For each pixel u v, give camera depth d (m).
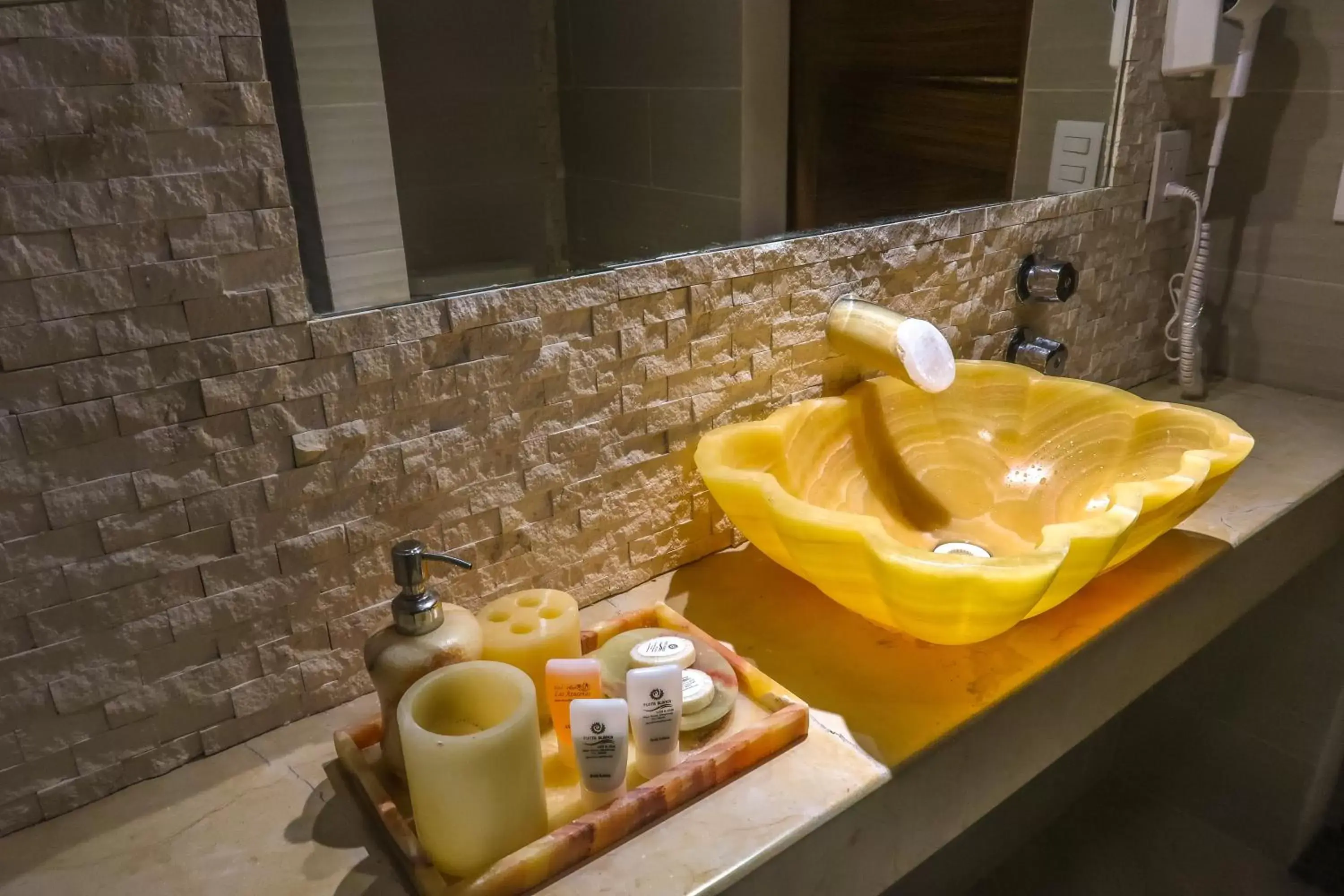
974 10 1.12
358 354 0.74
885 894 1.51
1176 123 1.37
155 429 0.67
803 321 1.03
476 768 0.60
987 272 1.20
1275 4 1.35
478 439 0.82
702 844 0.66
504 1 0.88
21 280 0.60
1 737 0.67
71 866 0.66
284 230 0.69
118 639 0.69
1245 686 1.62
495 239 0.85
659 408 0.94
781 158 1.05
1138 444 1.04
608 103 0.95
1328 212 1.37
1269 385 1.50
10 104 0.57
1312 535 1.23
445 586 0.84
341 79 0.73
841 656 0.87
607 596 0.97
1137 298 1.44
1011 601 0.73
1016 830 1.74
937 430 1.12
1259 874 1.66
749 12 1.01
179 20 0.61
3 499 0.63
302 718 0.80
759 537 0.90
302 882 0.65
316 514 0.76
